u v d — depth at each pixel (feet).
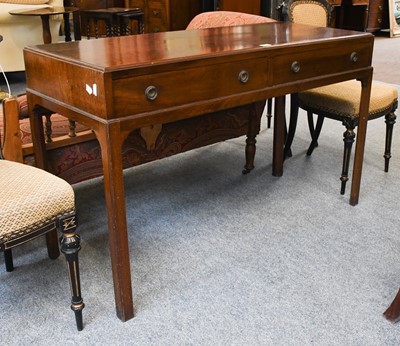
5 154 5.15
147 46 5.14
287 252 5.95
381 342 4.52
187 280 5.41
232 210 7.00
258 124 8.02
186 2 18.02
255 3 16.74
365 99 6.62
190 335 4.61
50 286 5.30
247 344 4.50
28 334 4.61
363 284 5.34
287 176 8.14
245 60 5.00
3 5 12.82
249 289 5.26
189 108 4.64
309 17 8.41
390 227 6.54
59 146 5.80
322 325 4.73
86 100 4.27
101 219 6.73
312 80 5.82
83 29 19.74
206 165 8.63
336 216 6.82
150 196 7.43
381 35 23.11
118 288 4.69
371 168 8.42
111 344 4.50
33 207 4.01
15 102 5.03
